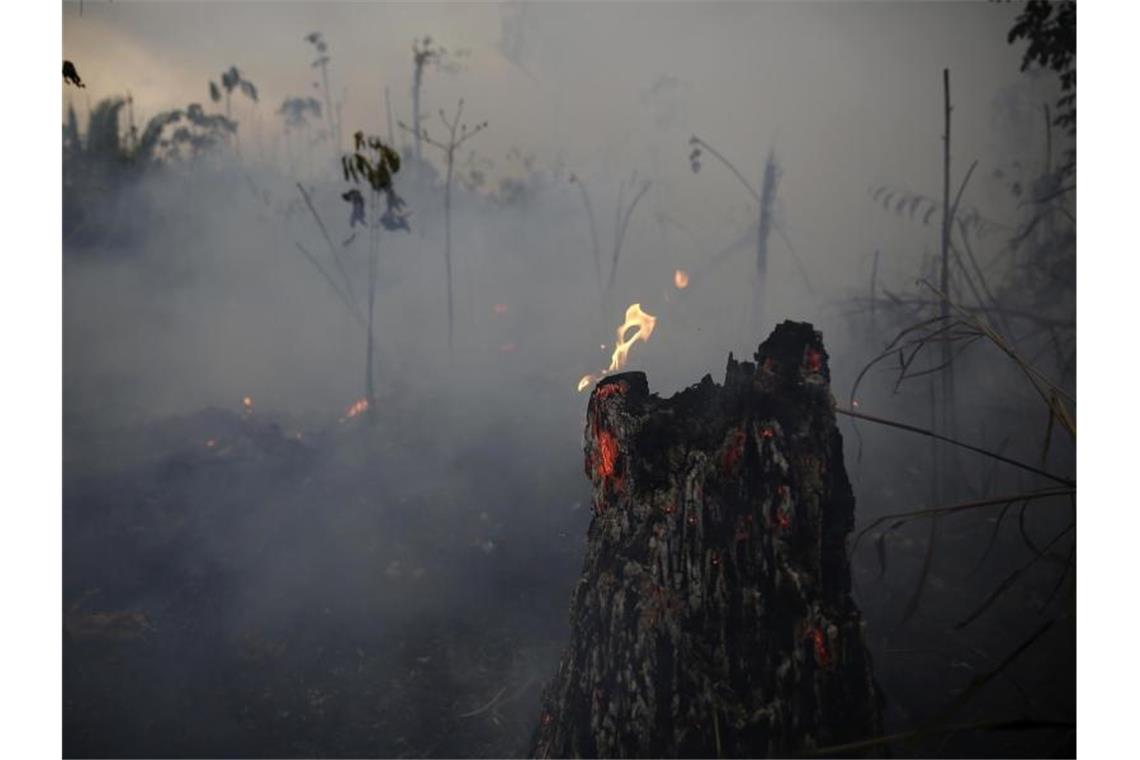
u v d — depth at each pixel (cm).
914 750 230
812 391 197
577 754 204
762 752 190
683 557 195
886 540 356
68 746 254
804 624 192
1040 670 267
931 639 288
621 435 201
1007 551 344
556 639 310
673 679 193
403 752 253
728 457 195
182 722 265
